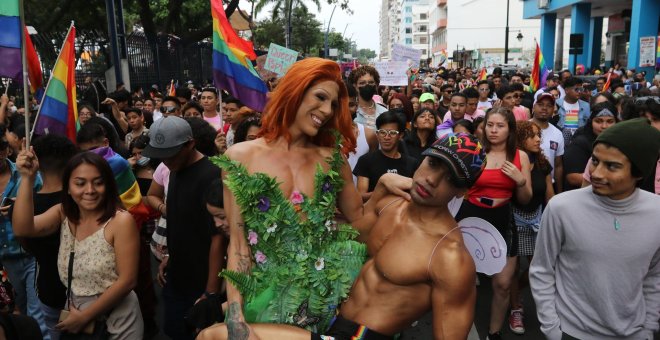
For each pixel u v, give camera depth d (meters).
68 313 3.07
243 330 2.04
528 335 4.45
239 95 4.98
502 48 65.81
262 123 2.28
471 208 4.05
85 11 22.95
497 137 4.00
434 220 1.99
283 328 2.05
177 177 3.39
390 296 2.03
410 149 5.65
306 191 2.21
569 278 2.64
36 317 3.85
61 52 4.11
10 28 3.37
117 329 3.10
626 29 33.50
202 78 25.78
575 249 2.57
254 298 2.12
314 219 2.17
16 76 3.38
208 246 3.33
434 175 1.92
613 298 2.52
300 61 2.18
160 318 4.83
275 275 2.14
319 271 2.15
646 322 2.57
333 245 2.22
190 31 31.31
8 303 3.44
